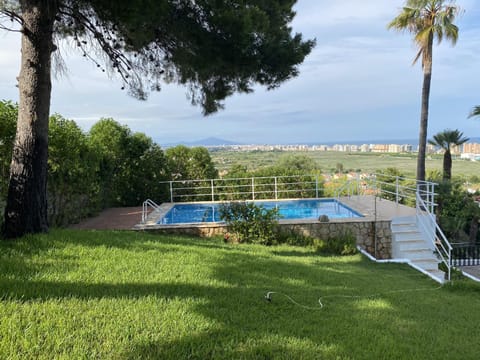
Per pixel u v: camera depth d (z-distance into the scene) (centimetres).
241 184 1545
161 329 321
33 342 274
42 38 574
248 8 660
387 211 1096
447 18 1462
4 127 738
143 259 549
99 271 464
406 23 1528
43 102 586
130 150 1439
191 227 977
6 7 605
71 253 526
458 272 877
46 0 560
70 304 351
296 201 1436
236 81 800
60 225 1000
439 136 1791
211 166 1622
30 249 518
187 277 487
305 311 421
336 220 982
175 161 1584
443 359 336
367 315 436
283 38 773
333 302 472
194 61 696
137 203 1461
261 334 337
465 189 1717
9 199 577
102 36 669
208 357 286
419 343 368
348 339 351
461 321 471
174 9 653
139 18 588
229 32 639
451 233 1639
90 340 289
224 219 980
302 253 860
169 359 274
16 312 316
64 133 956
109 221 1108
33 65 574
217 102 858
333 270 676
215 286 464
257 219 950
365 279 641
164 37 699
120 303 367
